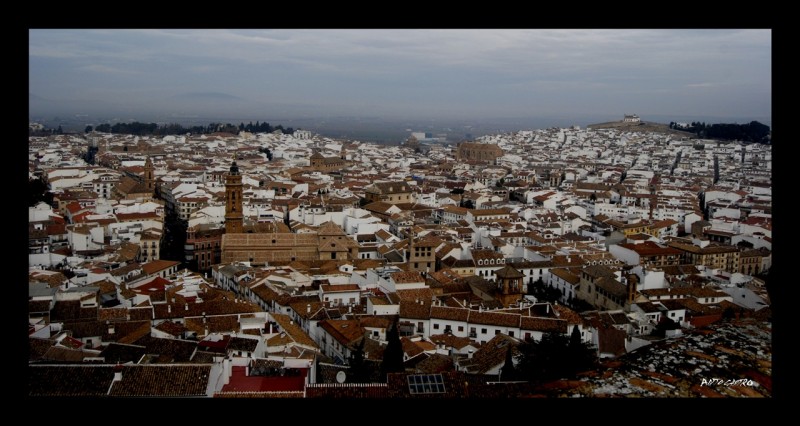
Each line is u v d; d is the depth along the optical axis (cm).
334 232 17725
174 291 12312
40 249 15575
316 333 11169
